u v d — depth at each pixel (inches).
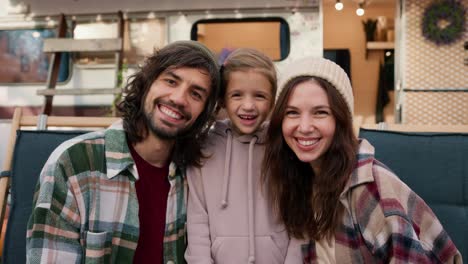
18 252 51.7
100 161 42.2
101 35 126.0
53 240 38.4
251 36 122.3
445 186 51.1
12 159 56.2
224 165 47.5
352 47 164.4
